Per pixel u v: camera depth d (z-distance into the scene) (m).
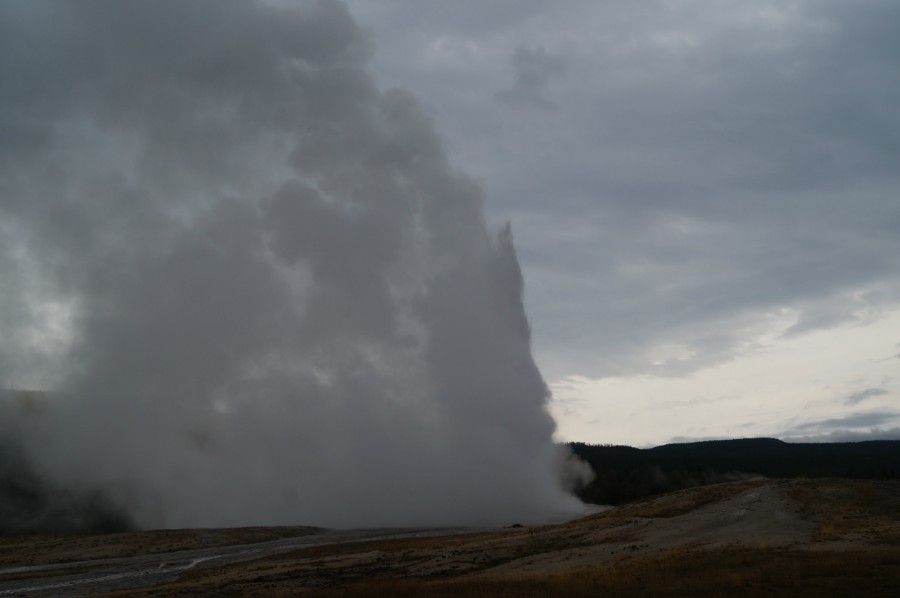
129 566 55.69
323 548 59.94
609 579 32.31
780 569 30.16
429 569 44.03
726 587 28.25
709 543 40.34
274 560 54.94
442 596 31.34
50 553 65.25
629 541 45.72
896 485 51.59
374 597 32.91
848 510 44.66
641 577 32.19
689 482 135.50
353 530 79.56
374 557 49.97
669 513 53.91
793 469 139.50
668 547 41.44
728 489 57.47
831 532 39.06
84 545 68.69
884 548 33.62
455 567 44.12
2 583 49.72
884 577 27.34
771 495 51.09
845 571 28.77
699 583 29.39
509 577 36.41
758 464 145.25
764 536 40.22
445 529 76.75
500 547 49.19
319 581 41.66
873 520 41.59
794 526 42.12
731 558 34.12
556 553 45.25
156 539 70.88
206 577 46.56
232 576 45.44
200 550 64.94
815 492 50.50
